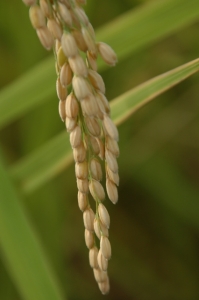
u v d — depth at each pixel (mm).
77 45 304
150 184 692
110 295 739
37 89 446
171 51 643
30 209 579
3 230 406
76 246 736
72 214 719
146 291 730
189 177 741
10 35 601
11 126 661
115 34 432
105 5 604
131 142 684
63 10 299
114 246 738
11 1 581
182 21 427
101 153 319
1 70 650
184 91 670
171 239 730
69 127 312
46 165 438
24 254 404
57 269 591
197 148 717
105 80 625
